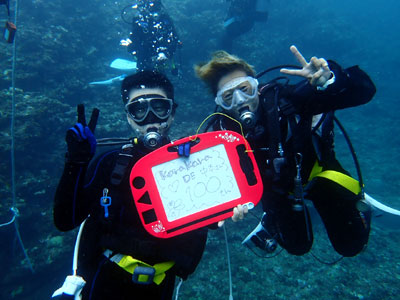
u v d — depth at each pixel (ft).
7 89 26.73
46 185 22.41
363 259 20.81
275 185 7.00
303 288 17.92
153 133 5.92
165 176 5.63
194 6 51.01
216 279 18.76
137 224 5.65
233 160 5.79
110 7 45.03
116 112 29.94
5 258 19.43
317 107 6.11
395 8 148.15
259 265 19.74
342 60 64.90
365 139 46.29
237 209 5.49
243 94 7.14
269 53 49.03
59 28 36.01
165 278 5.82
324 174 6.75
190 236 5.93
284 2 68.33
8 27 10.36
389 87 63.36
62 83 32.27
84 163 4.85
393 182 34.06
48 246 19.98
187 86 38.40
